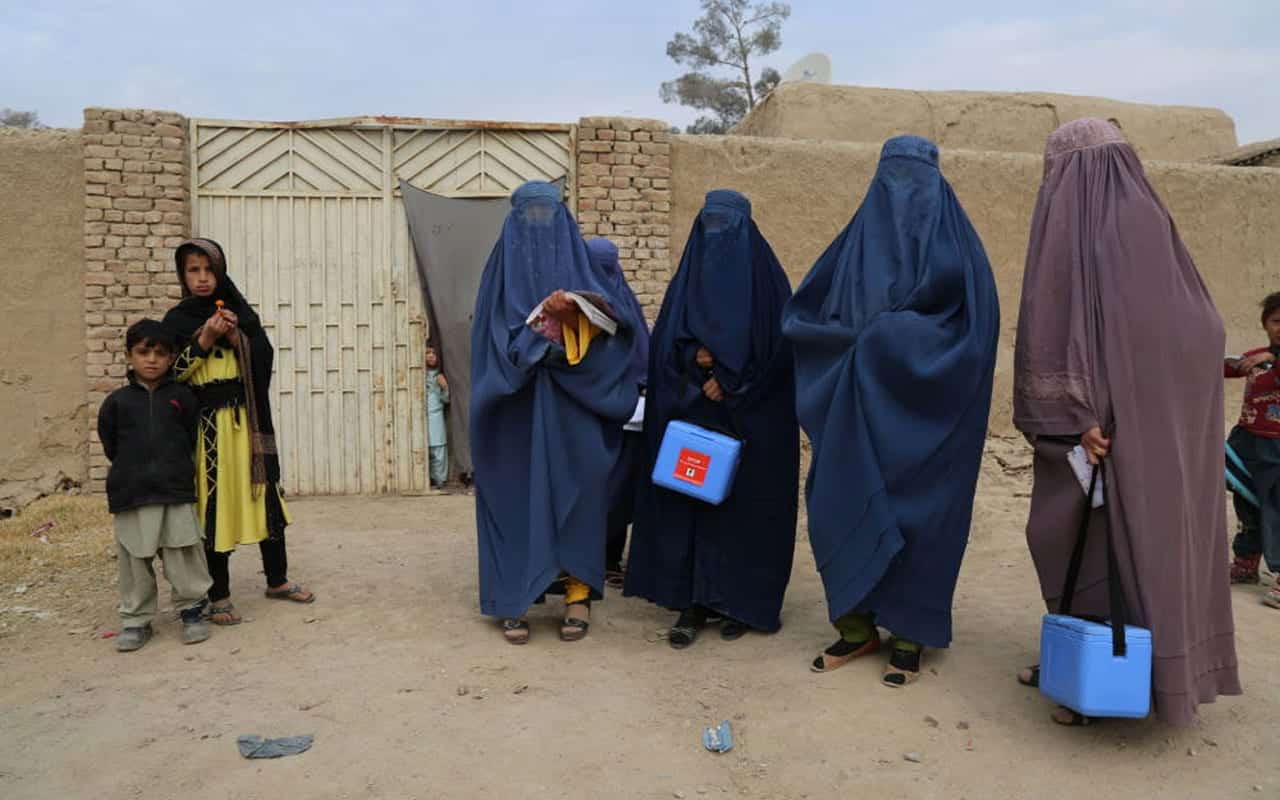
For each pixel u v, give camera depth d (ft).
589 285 14.43
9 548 18.61
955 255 12.08
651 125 25.94
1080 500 10.77
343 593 16.15
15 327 23.80
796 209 26.81
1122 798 9.56
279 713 11.40
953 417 11.92
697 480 13.51
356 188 25.52
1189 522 10.39
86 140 23.77
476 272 25.79
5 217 23.67
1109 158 10.82
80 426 24.20
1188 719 10.12
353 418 25.67
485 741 10.69
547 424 13.99
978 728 11.05
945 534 12.07
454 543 19.90
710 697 11.98
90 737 10.77
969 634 14.02
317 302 25.44
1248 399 16.70
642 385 16.05
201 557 13.80
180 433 13.50
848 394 12.21
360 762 10.19
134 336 13.28
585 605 14.38
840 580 12.16
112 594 16.05
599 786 9.78
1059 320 10.89
